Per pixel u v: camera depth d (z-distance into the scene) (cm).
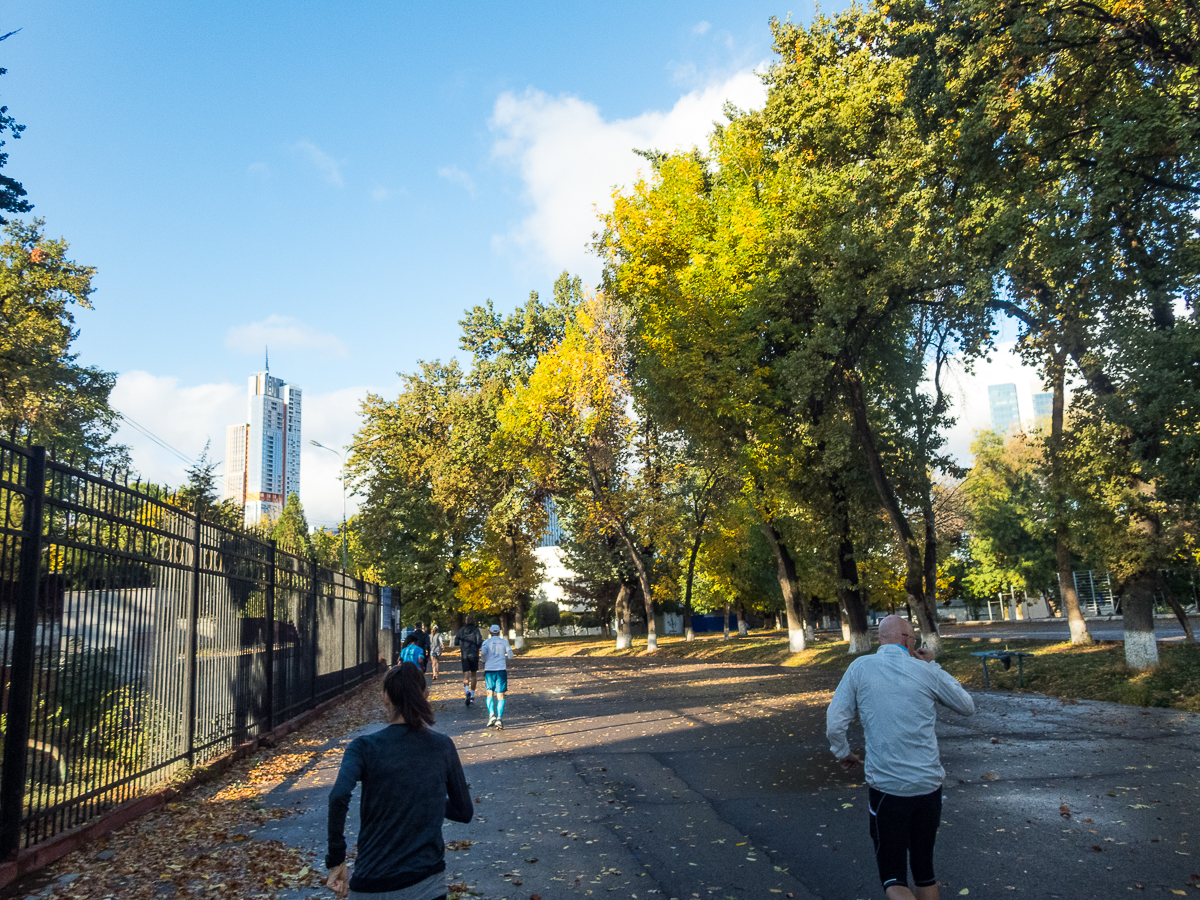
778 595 5672
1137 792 736
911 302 1808
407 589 5122
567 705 1741
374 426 5166
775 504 2633
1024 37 1269
